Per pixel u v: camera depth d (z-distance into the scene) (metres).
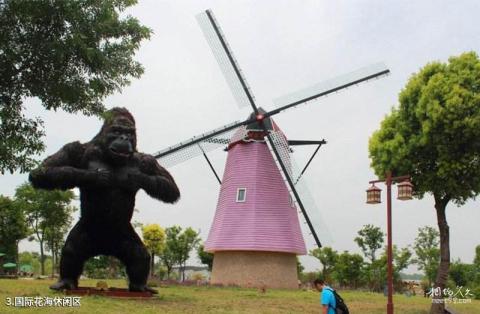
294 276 34.41
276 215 33.47
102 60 10.28
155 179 18.45
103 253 18.89
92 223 18.11
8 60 9.64
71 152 17.91
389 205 16.88
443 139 18.62
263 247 32.53
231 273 33.41
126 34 11.00
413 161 19.62
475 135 18.28
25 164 9.82
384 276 43.44
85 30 10.16
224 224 33.91
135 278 18.70
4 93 9.90
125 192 18.05
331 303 11.17
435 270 43.72
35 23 9.80
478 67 18.91
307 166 34.53
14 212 46.12
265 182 34.00
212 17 34.84
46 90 10.10
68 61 10.22
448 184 19.09
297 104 34.22
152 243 46.25
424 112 19.00
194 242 51.53
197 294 23.31
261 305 19.67
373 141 21.03
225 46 34.78
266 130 34.31
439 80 18.86
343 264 45.25
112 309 15.05
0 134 9.88
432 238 45.31
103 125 18.47
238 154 35.12
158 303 17.53
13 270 47.41
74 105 10.65
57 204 46.84
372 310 20.78
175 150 32.38
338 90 34.00
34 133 10.12
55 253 51.44
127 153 17.88
